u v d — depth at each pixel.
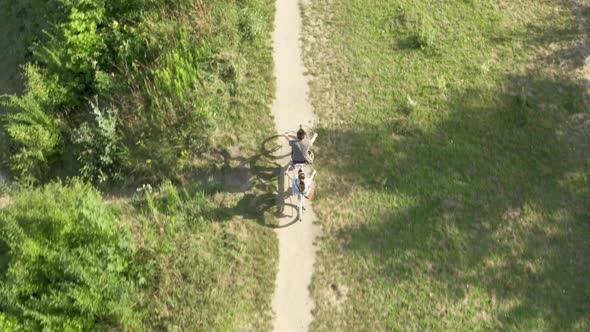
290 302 10.09
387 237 10.72
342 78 12.93
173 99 11.95
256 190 11.38
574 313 9.88
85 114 12.41
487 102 12.45
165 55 12.30
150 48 12.59
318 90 12.74
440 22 13.77
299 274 10.39
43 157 11.98
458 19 13.83
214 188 11.38
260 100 12.52
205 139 11.90
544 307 9.94
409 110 12.27
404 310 9.94
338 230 10.84
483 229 10.80
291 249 10.66
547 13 13.91
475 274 10.30
